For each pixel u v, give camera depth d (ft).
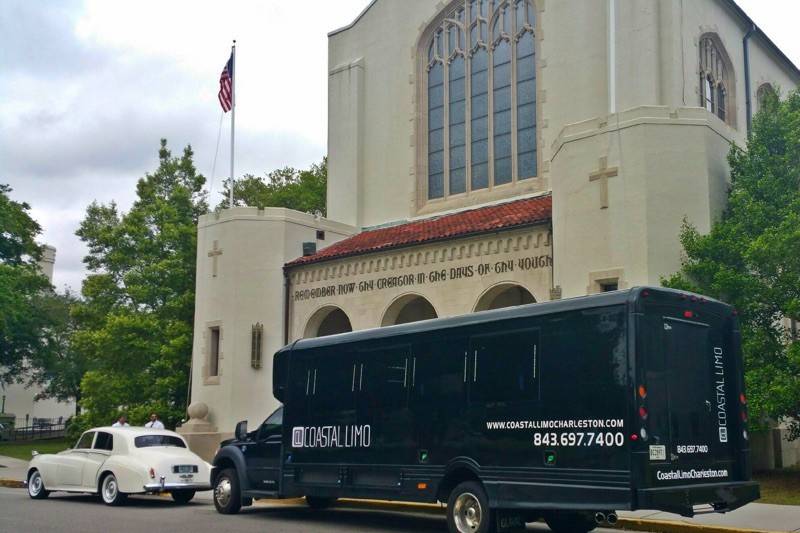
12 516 52.03
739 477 38.34
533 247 73.36
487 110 95.14
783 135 62.23
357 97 105.70
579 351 36.52
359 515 54.24
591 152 67.26
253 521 50.34
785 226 54.95
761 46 101.91
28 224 159.53
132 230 115.65
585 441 35.55
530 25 92.68
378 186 102.89
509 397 39.09
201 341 95.35
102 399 108.58
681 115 64.90
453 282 78.59
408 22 103.04
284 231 94.12
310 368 50.52
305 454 49.55
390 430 44.91
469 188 95.45
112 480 60.03
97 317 117.80
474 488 39.96
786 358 54.80
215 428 91.04
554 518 41.88
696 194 63.72
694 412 36.58
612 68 82.17
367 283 85.81
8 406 223.10
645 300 35.35
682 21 82.99
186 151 126.52
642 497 33.24
